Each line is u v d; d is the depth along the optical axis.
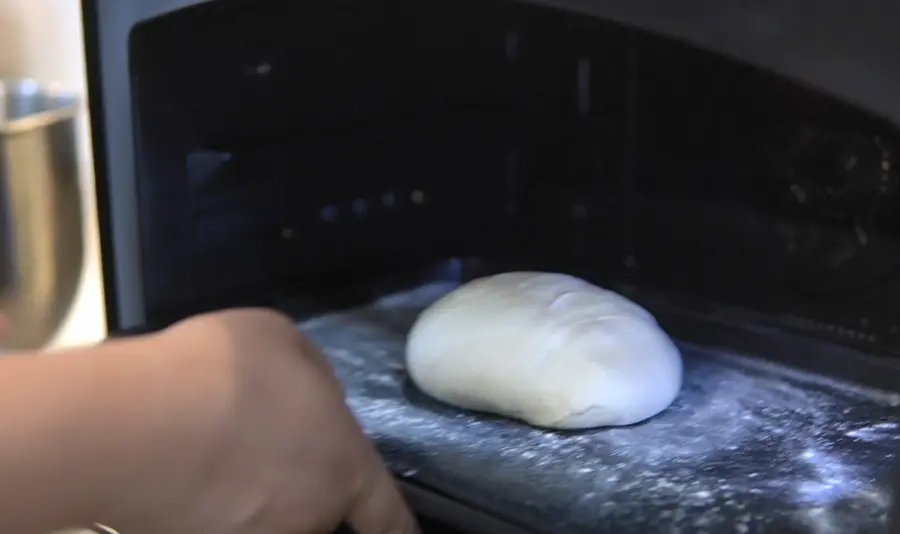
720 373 1.17
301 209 1.28
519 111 1.39
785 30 0.91
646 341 1.12
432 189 1.37
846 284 1.20
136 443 0.85
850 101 0.90
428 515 0.98
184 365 0.87
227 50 1.18
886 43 0.88
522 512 0.98
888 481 1.00
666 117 1.28
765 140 1.23
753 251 1.25
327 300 1.31
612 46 1.30
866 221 1.18
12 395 0.83
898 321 1.17
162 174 1.16
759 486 1.01
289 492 0.89
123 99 1.13
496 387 1.10
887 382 1.14
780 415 1.11
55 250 1.23
